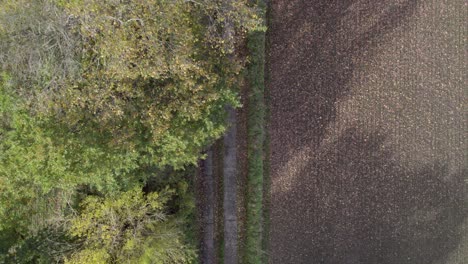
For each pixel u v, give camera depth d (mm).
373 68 15805
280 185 15844
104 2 9969
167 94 11148
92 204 12359
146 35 10258
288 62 15484
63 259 12578
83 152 10805
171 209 13844
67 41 10453
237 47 14531
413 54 15867
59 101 10695
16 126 10875
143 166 12383
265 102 15492
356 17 15633
